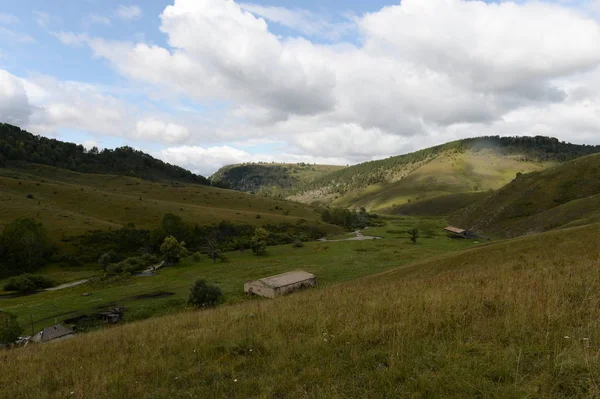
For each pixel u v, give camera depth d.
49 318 53.75
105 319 51.19
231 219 155.00
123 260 103.25
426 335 8.41
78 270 96.88
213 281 74.69
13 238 96.00
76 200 157.12
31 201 139.75
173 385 7.48
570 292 10.20
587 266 15.19
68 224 119.56
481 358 6.54
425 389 5.71
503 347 7.09
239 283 69.94
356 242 130.75
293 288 55.22
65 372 9.62
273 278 56.97
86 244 109.69
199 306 51.91
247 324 12.07
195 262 103.88
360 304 12.90
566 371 5.64
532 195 126.62
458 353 6.85
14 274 90.31
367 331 9.02
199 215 154.25
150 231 127.69
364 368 6.93
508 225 117.81
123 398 7.13
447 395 5.50
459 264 40.16
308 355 8.04
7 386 9.28
